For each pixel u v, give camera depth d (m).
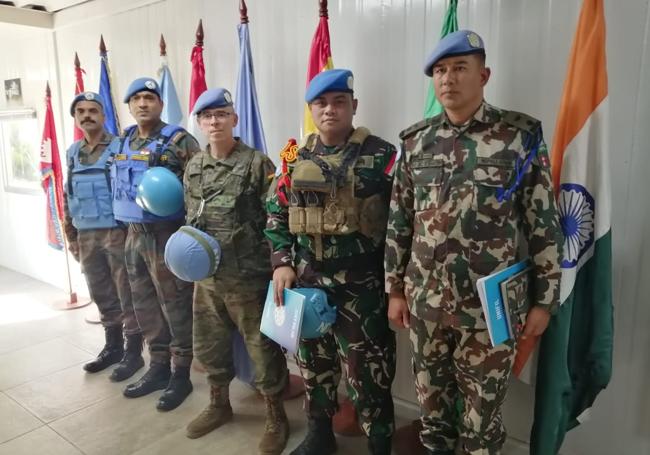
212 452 2.03
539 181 1.36
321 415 1.95
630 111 1.58
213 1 2.74
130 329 2.72
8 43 4.37
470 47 1.34
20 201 4.70
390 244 1.59
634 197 1.61
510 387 1.93
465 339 1.45
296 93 2.46
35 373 2.75
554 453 1.60
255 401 2.43
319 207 1.68
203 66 2.66
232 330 2.19
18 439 2.13
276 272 1.78
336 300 1.74
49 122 3.67
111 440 2.11
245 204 2.00
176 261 1.90
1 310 3.79
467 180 1.38
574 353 1.61
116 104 3.46
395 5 2.04
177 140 2.33
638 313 1.65
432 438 1.66
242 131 2.43
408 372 2.23
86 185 2.62
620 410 1.73
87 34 3.58
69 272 3.90
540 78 1.72
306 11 2.35
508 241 1.39
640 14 1.53
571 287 1.52
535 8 1.70
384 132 2.16
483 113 1.40
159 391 2.54
